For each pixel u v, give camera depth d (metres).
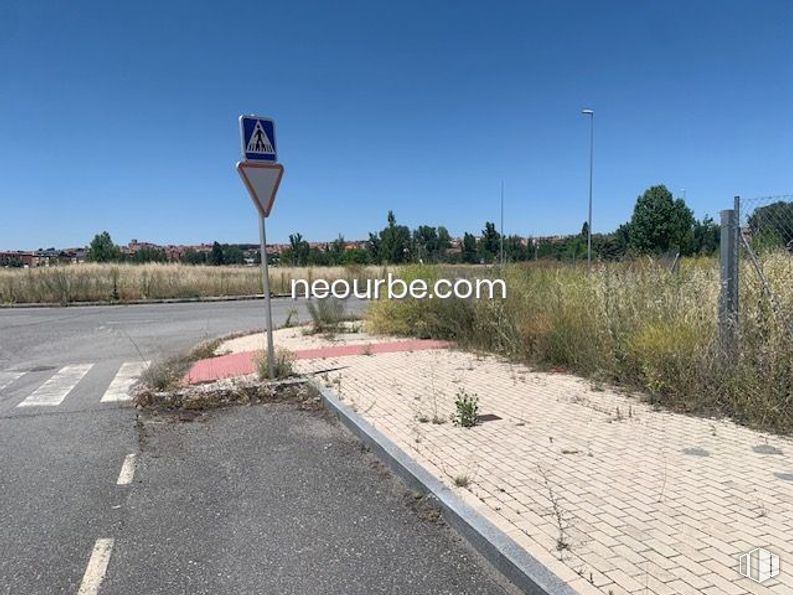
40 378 9.97
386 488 4.82
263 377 8.73
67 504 4.63
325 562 3.65
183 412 7.45
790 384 5.80
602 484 4.39
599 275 9.84
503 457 5.07
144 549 3.87
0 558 3.79
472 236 47.00
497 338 10.70
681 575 3.13
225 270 36.91
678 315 7.46
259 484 4.99
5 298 27.80
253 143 8.53
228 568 3.60
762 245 6.94
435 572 3.50
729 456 4.89
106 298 29.05
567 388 7.57
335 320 15.43
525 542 3.55
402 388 7.95
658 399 6.67
